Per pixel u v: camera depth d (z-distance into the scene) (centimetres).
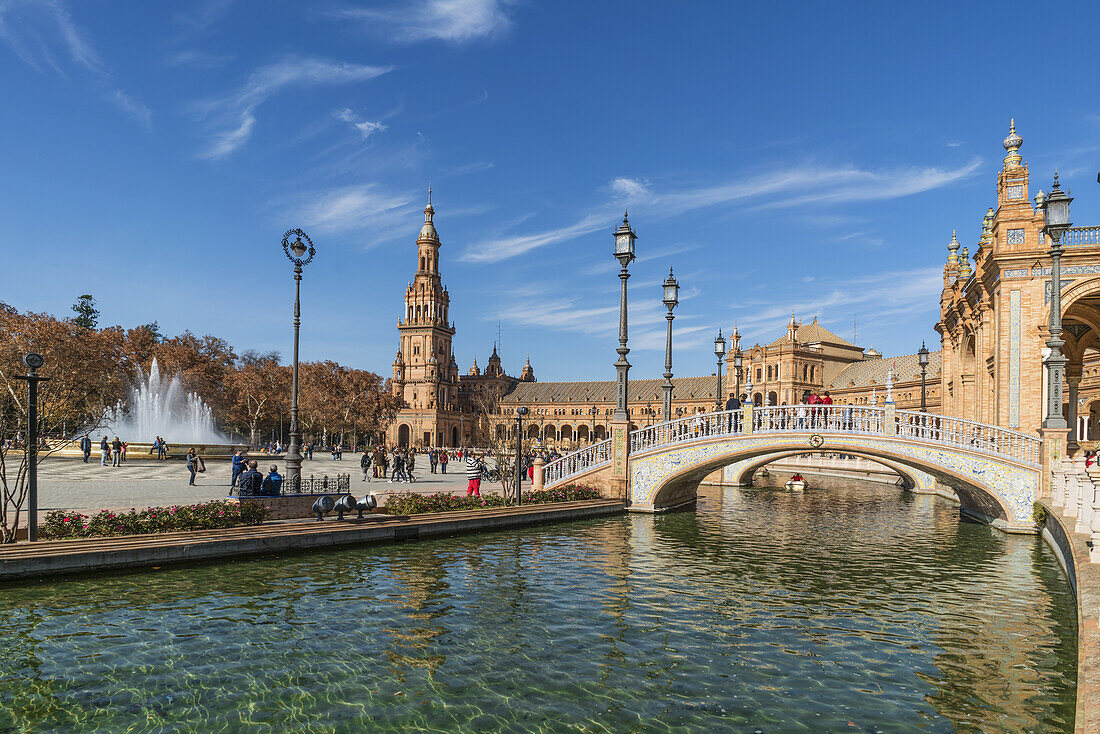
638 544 2350
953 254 5534
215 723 912
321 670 1109
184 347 9500
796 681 1091
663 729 915
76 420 4862
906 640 1305
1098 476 1265
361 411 12925
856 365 13675
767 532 2686
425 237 17138
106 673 1078
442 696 1014
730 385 14300
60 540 1719
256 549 1939
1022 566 2019
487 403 13025
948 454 2697
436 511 2569
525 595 1611
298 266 2531
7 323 6756
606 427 18538
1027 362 3438
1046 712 976
